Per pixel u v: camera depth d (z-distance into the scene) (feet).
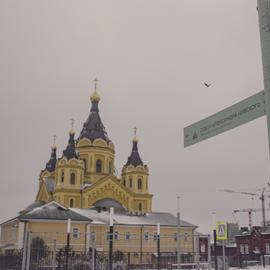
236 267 156.66
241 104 18.24
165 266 154.20
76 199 238.27
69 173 240.94
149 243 212.23
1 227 223.30
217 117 19.71
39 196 276.00
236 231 322.14
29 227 178.81
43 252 108.58
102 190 246.47
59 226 183.11
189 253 162.30
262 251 175.94
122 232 212.43
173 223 229.25
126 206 252.62
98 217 217.15
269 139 15.69
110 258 67.10
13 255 100.48
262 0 16.52
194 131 21.25
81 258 111.34
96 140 263.70
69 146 249.55
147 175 269.44
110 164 267.59
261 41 16.46
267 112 15.92
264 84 16.16
